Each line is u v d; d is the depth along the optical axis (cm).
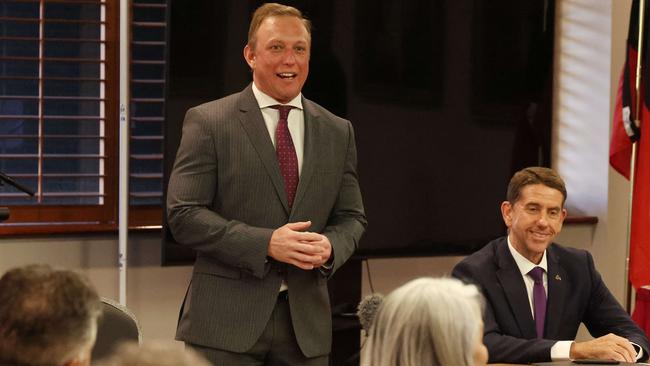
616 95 750
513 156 739
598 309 520
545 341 477
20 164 647
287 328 449
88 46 658
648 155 680
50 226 638
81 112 658
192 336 449
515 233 508
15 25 646
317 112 471
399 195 706
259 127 454
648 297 657
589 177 774
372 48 692
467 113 723
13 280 219
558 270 514
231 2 646
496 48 730
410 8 702
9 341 213
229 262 440
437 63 712
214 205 455
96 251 647
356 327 662
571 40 779
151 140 662
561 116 786
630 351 461
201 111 458
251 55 467
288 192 455
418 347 243
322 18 677
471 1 721
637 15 693
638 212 681
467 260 517
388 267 745
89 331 220
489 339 486
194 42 638
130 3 655
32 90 649
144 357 180
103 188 660
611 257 768
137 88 661
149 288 666
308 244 430
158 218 666
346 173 479
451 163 720
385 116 699
